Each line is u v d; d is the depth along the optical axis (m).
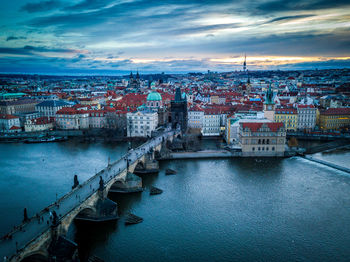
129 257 109.12
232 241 119.62
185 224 131.50
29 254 90.12
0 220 130.62
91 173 190.25
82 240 118.75
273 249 114.88
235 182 178.38
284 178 184.88
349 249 114.81
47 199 151.88
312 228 128.62
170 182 179.50
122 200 155.00
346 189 167.88
